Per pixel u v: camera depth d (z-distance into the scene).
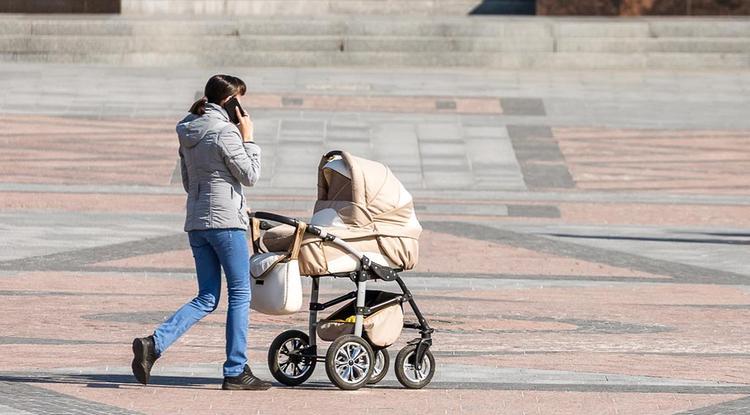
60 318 33.72
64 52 85.94
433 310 36.38
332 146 68.44
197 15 95.56
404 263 26.52
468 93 79.94
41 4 94.31
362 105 76.38
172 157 66.12
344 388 25.83
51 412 22.70
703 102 79.94
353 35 88.94
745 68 89.44
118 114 73.38
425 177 64.50
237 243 25.05
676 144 71.12
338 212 26.41
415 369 26.31
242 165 24.81
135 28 87.12
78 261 43.41
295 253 25.59
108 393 24.61
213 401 24.27
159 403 23.91
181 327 25.06
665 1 96.62
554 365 28.92
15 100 74.88
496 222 54.34
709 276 43.62
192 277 41.25
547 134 72.25
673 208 58.59
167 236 49.03
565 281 42.09
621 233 52.41
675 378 27.47
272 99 76.81
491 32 89.25
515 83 83.19
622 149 69.94
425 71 86.12
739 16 96.50
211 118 25.00
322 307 26.38
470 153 68.62
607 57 88.31
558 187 63.28
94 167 63.22
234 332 25.34
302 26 88.81
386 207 26.38
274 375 26.27
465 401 24.94
